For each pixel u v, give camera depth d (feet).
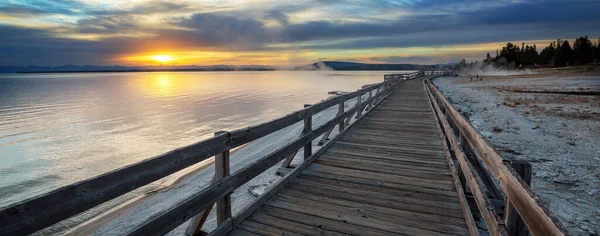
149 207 18.31
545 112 52.16
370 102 35.68
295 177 14.28
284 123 12.98
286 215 10.74
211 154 8.62
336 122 20.97
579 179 20.27
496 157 7.17
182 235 12.26
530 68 399.85
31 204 4.71
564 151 27.30
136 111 108.17
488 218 6.95
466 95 87.61
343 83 339.16
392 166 15.89
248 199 15.99
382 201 11.85
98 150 51.60
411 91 66.59
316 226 10.04
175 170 7.42
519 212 5.46
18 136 65.87
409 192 12.67
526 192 5.05
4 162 44.88
